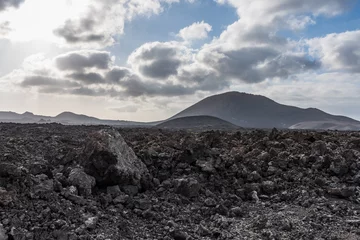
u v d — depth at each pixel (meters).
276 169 12.79
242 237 7.91
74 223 7.56
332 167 12.48
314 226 8.45
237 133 21.92
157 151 14.22
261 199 10.89
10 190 7.96
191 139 13.63
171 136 20.66
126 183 10.58
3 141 17.42
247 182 12.02
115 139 11.05
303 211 9.58
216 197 10.66
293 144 16.36
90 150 10.65
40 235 6.71
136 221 8.58
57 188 9.02
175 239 7.71
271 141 17.09
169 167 12.59
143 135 21.36
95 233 7.41
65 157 12.03
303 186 11.42
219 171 12.54
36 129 29.05
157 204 9.66
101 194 9.73
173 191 10.71
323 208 9.68
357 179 11.70
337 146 16.20
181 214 9.21
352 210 9.53
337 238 7.75
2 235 6.30
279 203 10.44
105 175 10.21
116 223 8.12
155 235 7.88
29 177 8.73
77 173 9.86
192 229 8.34
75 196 8.77
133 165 11.14
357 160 13.12
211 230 8.29
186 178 11.05
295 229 8.26
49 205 7.93
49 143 17.45
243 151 15.24
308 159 13.45
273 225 8.46
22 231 6.62
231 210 9.58
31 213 7.46
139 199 9.72
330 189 10.91
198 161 12.62
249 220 9.09
